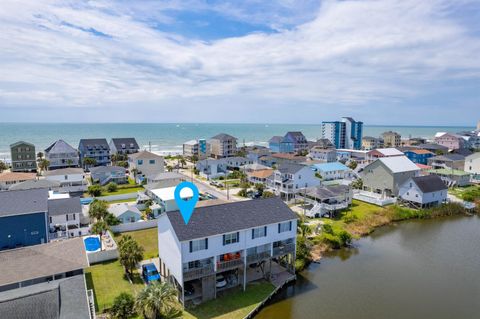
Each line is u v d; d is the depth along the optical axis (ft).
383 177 218.38
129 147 370.53
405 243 144.87
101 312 83.82
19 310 66.03
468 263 124.36
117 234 142.92
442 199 202.90
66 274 87.51
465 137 498.69
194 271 89.71
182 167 341.00
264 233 102.42
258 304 91.61
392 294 100.94
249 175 252.21
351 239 145.18
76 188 221.05
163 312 79.20
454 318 89.35
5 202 124.77
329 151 374.02
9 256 89.51
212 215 97.45
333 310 91.86
